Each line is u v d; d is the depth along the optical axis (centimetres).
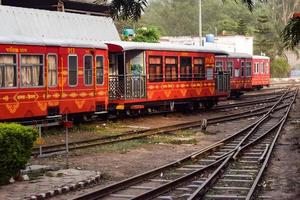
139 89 2648
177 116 2950
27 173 1274
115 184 1131
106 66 2425
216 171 1273
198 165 1450
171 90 2864
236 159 1516
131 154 1659
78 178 1224
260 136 1983
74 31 3009
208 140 2017
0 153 1138
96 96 2352
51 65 2097
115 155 1634
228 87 3453
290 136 2067
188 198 1016
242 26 8631
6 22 2608
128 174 1337
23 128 1205
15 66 1933
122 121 2617
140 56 2675
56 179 1216
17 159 1181
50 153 1599
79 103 2247
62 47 2145
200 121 2616
